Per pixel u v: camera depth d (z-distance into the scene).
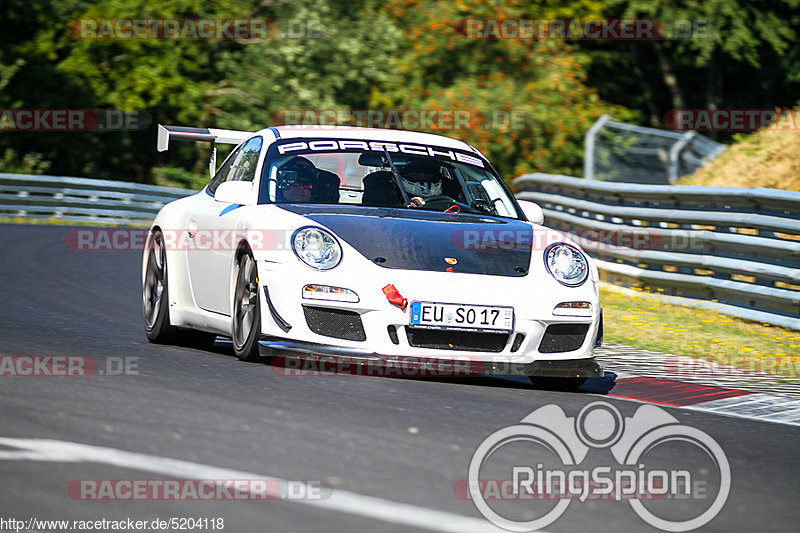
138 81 89.94
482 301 20.25
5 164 89.44
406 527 11.10
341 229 21.14
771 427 18.81
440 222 22.36
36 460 12.72
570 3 88.00
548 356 20.73
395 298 19.95
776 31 91.12
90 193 76.94
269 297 20.58
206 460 13.26
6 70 87.00
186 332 26.11
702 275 36.81
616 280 42.00
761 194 33.59
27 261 45.88
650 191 39.66
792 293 32.03
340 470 13.24
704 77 105.31
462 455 14.52
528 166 78.69
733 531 11.97
